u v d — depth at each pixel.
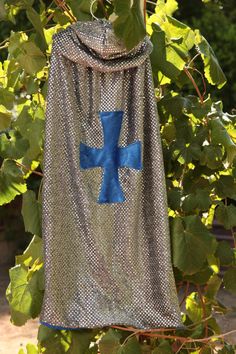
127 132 4.42
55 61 4.39
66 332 4.77
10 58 5.15
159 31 4.77
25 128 4.82
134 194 4.38
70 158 4.40
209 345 4.91
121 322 4.38
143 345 4.78
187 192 4.85
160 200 4.43
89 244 4.37
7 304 10.28
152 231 4.45
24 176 5.06
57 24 5.04
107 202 4.39
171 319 4.46
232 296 10.38
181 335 4.94
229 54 11.15
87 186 4.38
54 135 4.41
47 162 4.41
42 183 4.49
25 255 4.95
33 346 4.98
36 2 9.47
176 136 4.81
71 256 4.43
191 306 5.09
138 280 4.45
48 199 4.41
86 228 4.36
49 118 4.41
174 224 4.65
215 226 11.22
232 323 9.27
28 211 4.78
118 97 4.40
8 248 12.92
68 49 4.33
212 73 4.97
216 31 11.23
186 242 4.64
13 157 4.87
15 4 4.71
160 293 4.45
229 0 11.45
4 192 4.98
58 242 4.42
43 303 4.43
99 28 4.28
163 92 5.09
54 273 4.41
